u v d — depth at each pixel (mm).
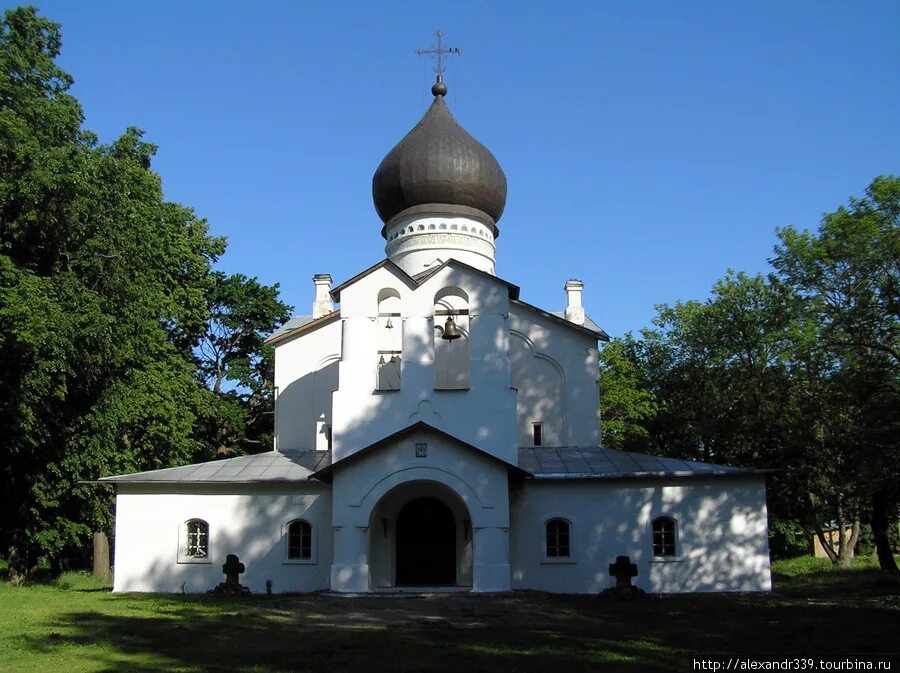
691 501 31047
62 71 33094
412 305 31000
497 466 28672
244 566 30375
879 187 35031
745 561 30578
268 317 54312
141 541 31781
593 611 23719
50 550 35438
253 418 53906
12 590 31891
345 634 19172
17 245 30969
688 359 51625
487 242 39375
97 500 36188
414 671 14648
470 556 31141
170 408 39438
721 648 17000
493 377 30375
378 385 32531
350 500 28797
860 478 34781
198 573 31422
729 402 46594
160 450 41188
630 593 27422
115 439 37094
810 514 46281
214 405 48031
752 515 30859
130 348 33750
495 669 14805
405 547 31500
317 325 36719
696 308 52500
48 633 19266
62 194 29453
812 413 40438
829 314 37281
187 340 50406
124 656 16391
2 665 15469
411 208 38750
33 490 34031
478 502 28438
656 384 54219
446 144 38750
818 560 52250
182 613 23406
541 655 16219
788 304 42406
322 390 36375
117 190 31609
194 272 45375
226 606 25156
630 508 31031
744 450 46938
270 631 19766
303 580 31078
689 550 30703
